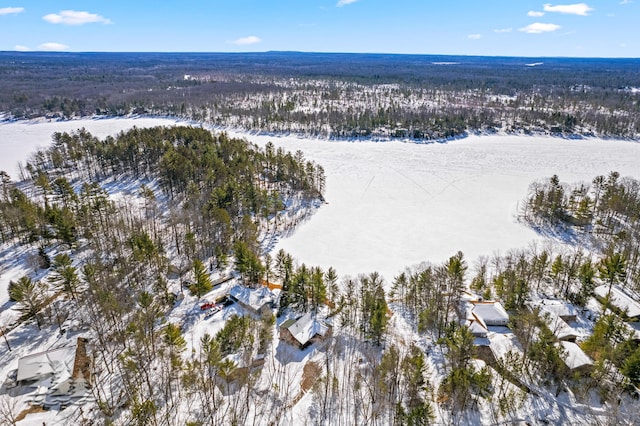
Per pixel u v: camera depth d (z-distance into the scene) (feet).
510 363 142.20
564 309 170.19
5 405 123.03
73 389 128.57
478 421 121.60
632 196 281.33
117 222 239.71
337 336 160.35
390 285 208.44
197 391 128.88
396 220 293.43
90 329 158.51
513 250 244.42
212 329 161.58
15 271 199.21
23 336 154.61
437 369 143.33
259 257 224.94
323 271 221.66
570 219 277.64
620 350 135.13
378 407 123.95
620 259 184.85
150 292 183.52
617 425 114.62
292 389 133.08
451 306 174.60
